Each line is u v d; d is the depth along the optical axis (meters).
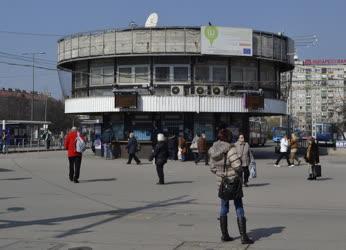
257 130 75.44
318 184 20.94
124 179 22.47
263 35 38.59
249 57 38.31
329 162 36.78
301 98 155.25
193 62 38.12
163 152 20.61
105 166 30.25
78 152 21.05
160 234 10.45
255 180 22.58
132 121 39.22
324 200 16.17
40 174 24.53
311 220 12.34
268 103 39.28
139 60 38.44
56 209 13.97
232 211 13.76
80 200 15.83
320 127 75.38
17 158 38.91
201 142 32.69
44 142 63.75
